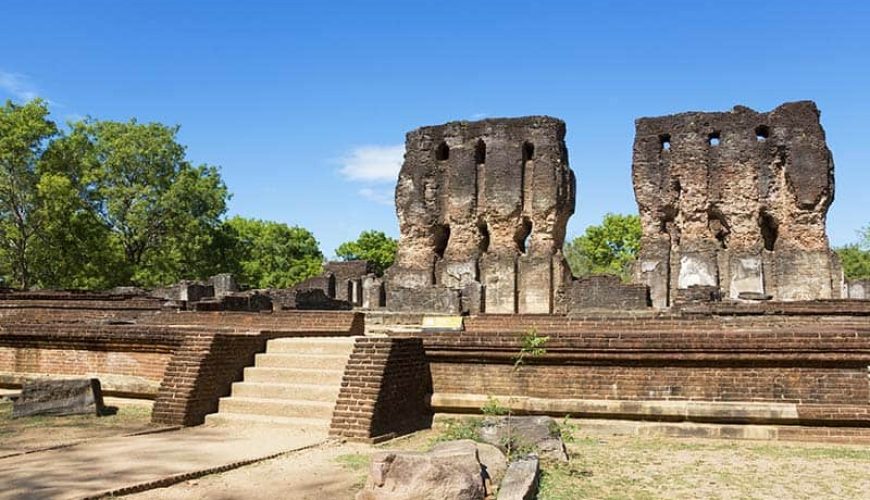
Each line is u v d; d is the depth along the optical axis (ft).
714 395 35.47
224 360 40.50
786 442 33.96
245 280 229.66
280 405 38.11
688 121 119.55
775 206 116.57
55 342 47.39
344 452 31.53
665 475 27.71
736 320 58.54
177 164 176.24
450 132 129.90
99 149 168.76
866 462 29.89
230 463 28.63
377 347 36.32
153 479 25.86
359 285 138.62
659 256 116.98
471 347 38.88
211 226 185.26
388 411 35.50
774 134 117.08
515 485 23.80
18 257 147.84
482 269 124.88
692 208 118.11
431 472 22.82
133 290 113.91
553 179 122.01
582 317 61.87
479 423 32.14
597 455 31.35
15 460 29.25
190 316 64.64
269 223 266.57
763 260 115.14
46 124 145.18
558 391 37.68
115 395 44.45
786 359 34.53
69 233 145.89
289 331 47.65
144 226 167.22
